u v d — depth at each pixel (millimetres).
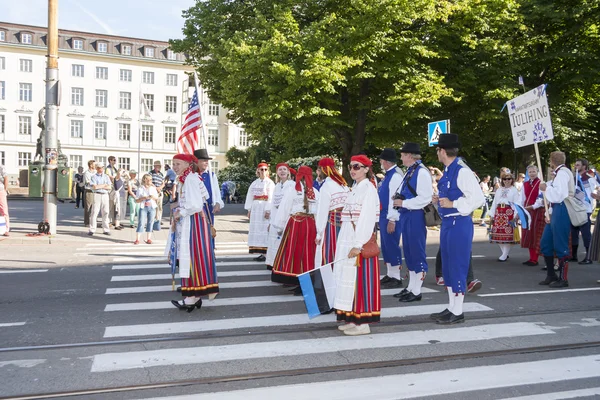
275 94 17922
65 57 62594
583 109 24766
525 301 7445
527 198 10734
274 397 4121
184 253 6555
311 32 18156
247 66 17766
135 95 65375
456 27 19422
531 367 4848
